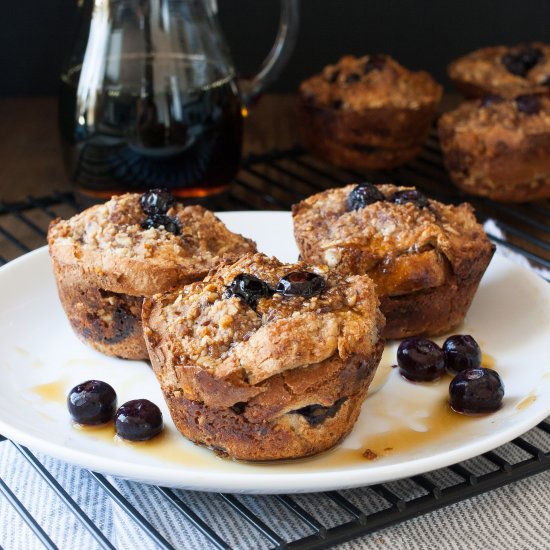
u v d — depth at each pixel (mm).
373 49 903
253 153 769
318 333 475
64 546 465
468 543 463
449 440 488
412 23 896
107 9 635
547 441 510
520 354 540
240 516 469
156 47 634
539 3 895
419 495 478
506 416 496
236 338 479
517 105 706
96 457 461
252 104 732
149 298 502
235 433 476
